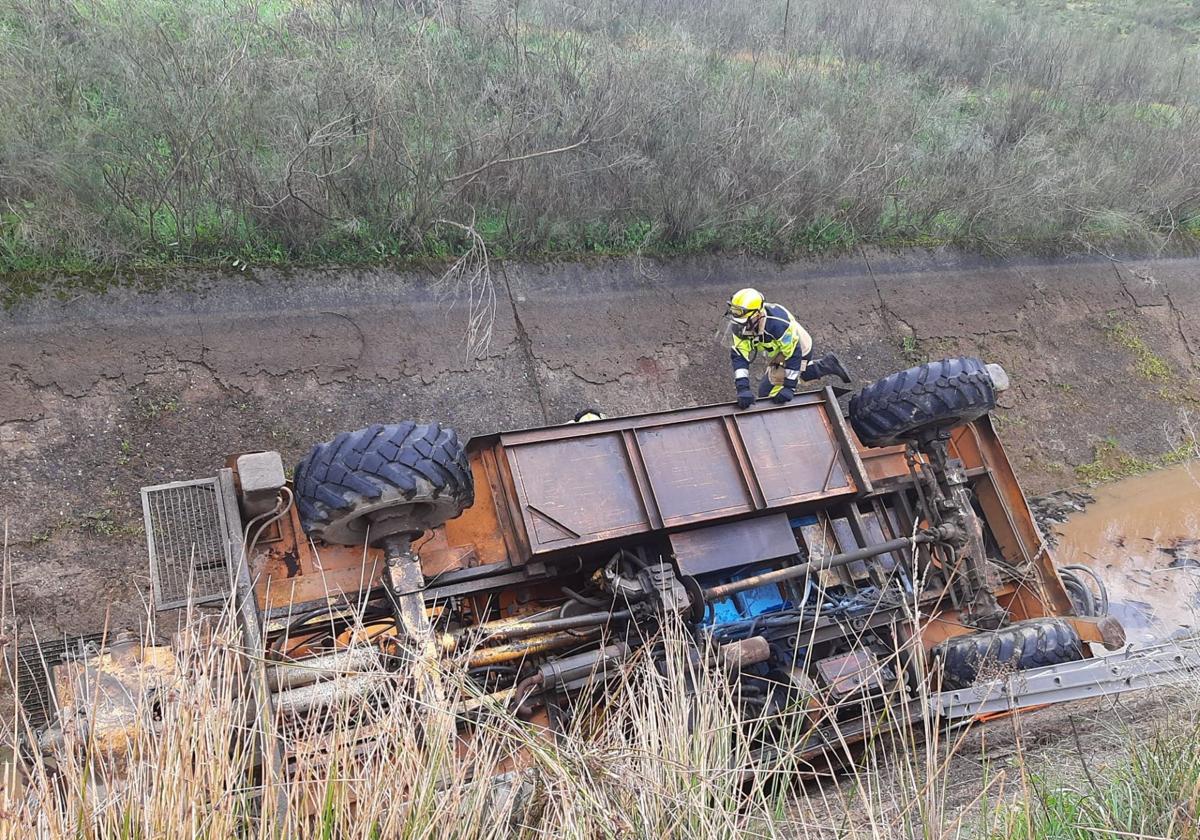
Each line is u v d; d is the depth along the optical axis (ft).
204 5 31.63
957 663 16.24
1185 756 9.40
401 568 14.65
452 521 16.55
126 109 26.25
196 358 23.12
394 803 8.52
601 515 16.87
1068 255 40.83
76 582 19.43
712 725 10.58
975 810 10.77
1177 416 37.70
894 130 40.06
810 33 50.16
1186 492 32.68
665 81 34.24
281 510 14.70
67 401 21.18
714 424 18.70
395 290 26.66
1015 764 11.89
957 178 39.22
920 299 35.78
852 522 19.12
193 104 25.90
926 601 18.67
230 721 8.91
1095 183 42.01
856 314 34.14
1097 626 17.11
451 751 9.64
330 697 11.79
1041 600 19.08
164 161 25.54
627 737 12.76
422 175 28.09
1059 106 50.11
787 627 17.21
